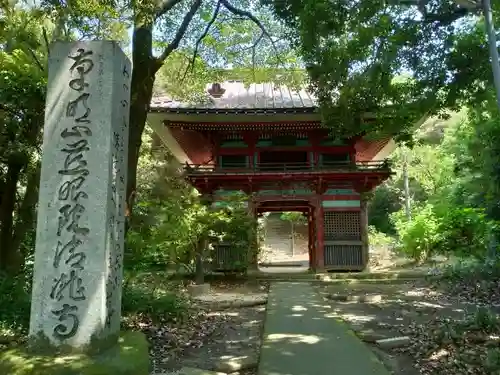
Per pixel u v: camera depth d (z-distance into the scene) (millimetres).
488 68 10109
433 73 10914
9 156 9969
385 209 40156
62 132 4387
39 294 4188
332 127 12422
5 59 9031
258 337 7684
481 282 12688
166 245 12102
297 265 26578
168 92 16047
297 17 10922
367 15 9641
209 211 14648
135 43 8992
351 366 5484
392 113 11422
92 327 4113
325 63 10383
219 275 17328
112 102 4438
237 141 19344
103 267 4195
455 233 17281
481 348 6262
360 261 17984
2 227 10625
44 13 7844
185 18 9836
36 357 3914
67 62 4500
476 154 19016
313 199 18406
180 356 6426
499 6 9109
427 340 6828
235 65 14586
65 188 4301
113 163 4445
